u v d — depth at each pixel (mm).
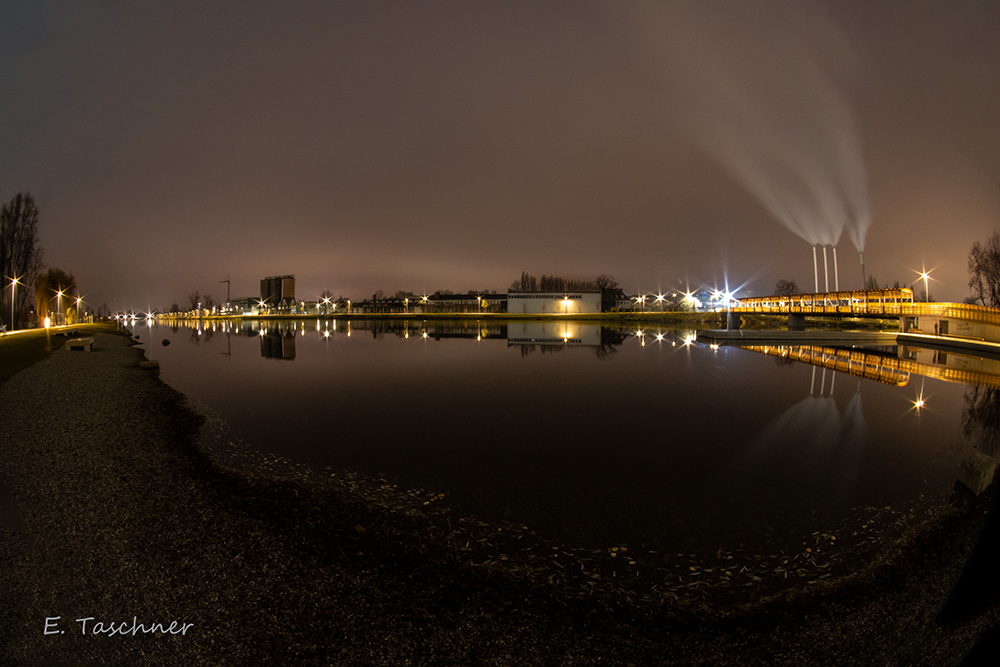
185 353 35469
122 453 10172
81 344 29391
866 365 28422
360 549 6480
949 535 7070
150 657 4375
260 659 4367
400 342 46344
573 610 5266
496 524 7547
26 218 47500
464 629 4875
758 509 8234
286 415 15398
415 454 11406
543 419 15117
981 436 13047
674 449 11914
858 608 5289
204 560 6039
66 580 5543
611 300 112562
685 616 5199
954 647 4367
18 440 10672
